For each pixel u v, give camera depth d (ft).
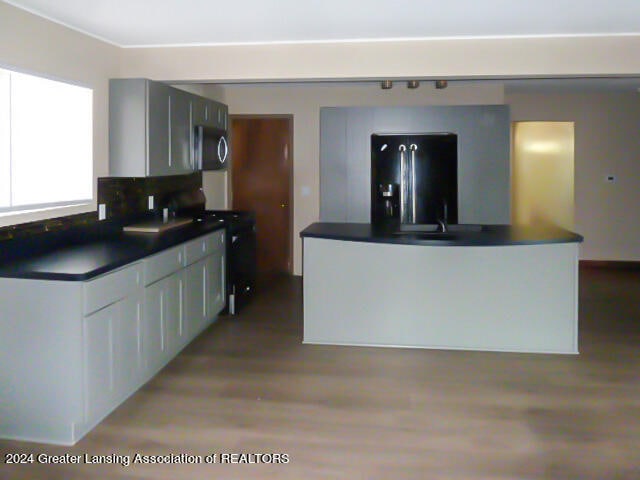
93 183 14.05
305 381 13.05
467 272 15.03
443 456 9.61
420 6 11.73
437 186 16.29
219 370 13.69
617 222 27.43
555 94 27.02
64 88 13.23
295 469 9.19
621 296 21.70
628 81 22.39
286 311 19.35
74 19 12.47
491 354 14.89
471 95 24.31
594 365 14.08
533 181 27.84
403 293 15.30
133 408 11.47
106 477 8.93
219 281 17.79
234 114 25.18
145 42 14.89
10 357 10.08
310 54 14.97
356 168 22.88
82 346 9.95
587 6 11.77
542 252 14.83
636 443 10.05
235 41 14.85
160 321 13.25
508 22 13.03
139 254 11.91
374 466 9.29
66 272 9.89
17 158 11.68
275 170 25.45
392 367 13.96
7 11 11.06
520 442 10.10
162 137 15.33
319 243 15.56
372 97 24.70
